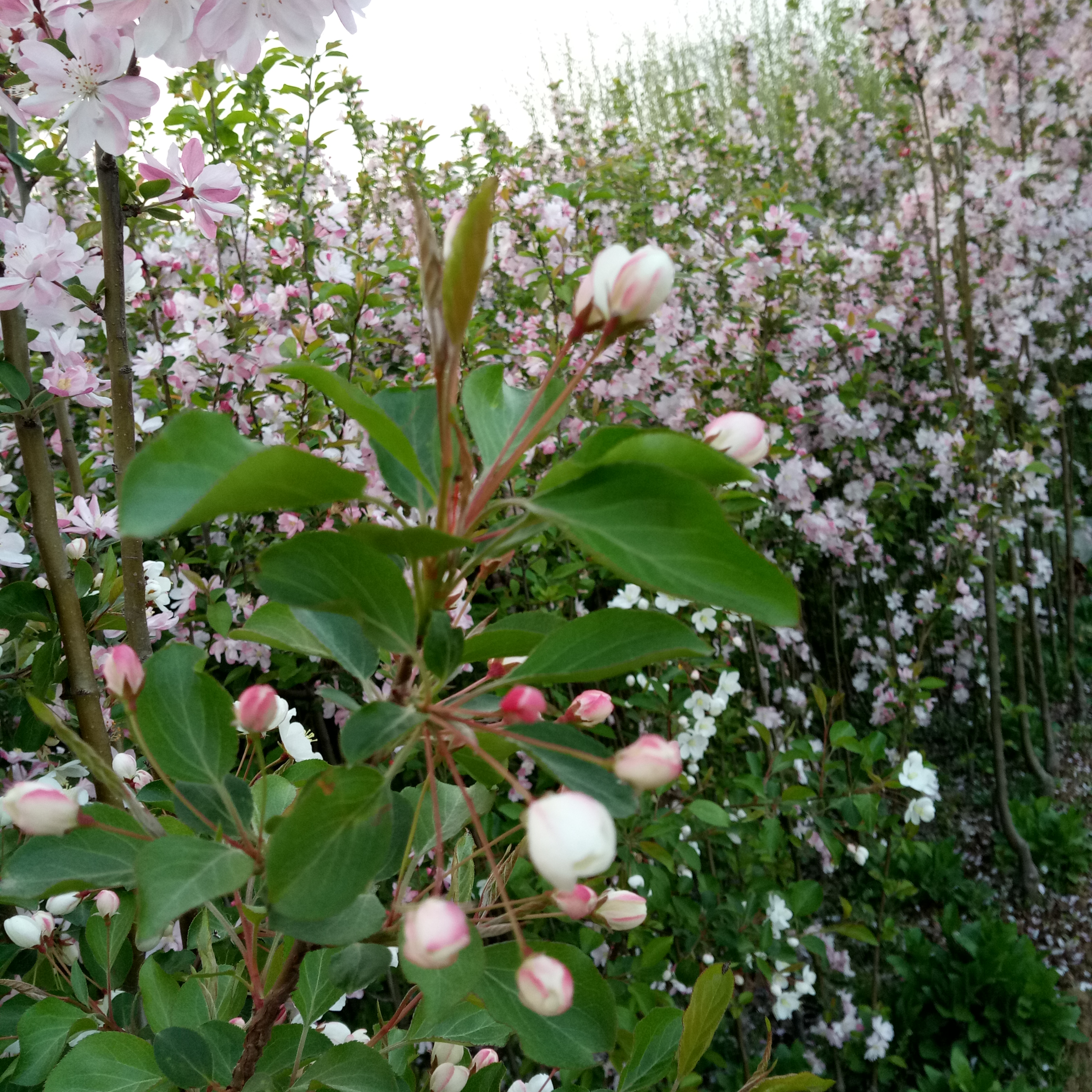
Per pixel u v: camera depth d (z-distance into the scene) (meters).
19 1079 1.02
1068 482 6.35
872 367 4.84
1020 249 5.64
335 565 0.62
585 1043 0.72
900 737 4.74
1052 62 6.18
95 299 1.39
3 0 1.18
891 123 6.57
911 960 4.25
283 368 0.59
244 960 1.11
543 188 4.32
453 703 0.71
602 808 0.57
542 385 0.76
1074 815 5.15
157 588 1.83
